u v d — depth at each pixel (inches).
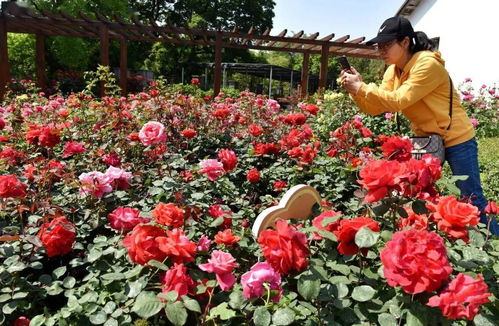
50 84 558.3
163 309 50.0
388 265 36.0
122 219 61.2
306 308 42.5
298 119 133.1
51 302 63.8
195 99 175.8
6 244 62.2
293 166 109.5
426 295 37.8
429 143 96.9
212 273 50.7
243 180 120.5
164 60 1019.3
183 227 63.3
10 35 642.8
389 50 97.9
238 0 1189.7
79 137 139.4
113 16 357.7
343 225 43.1
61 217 62.5
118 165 108.7
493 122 340.5
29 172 85.2
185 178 89.4
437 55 92.4
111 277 48.1
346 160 112.3
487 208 57.2
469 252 47.0
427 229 52.6
